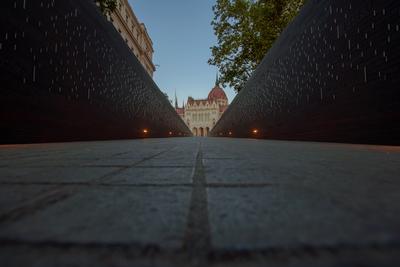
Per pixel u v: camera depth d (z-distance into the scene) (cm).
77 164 183
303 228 56
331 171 145
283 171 147
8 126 483
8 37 480
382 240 48
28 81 537
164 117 2405
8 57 480
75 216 66
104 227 58
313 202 79
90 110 834
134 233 54
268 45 1748
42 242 49
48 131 608
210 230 55
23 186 105
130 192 95
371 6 437
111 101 1022
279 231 54
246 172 143
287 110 857
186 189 100
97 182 114
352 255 43
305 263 40
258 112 1252
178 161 203
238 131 1861
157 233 54
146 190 98
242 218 64
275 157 233
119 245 48
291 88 820
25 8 526
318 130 633
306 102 704
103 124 941
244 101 1628
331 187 101
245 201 81
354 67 484
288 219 62
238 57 2002
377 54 421
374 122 429
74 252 45
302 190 96
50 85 615
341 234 52
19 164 185
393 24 387
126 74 1222
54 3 629
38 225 59
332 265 40
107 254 44
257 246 47
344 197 85
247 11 1895
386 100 402
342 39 526
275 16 1750
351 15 495
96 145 505
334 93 557
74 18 729
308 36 691
